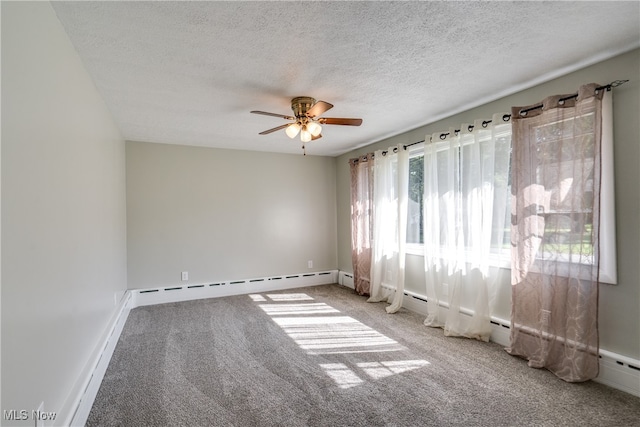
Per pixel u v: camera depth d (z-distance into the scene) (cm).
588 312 223
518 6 166
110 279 304
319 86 264
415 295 403
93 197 239
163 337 323
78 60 205
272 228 531
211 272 485
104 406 206
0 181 109
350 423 188
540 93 266
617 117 219
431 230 359
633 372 211
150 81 248
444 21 178
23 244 125
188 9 162
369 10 167
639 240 211
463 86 269
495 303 305
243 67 228
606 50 212
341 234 570
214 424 188
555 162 242
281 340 314
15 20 122
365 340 312
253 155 518
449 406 203
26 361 126
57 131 165
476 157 307
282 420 191
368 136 438
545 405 203
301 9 165
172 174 463
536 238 255
